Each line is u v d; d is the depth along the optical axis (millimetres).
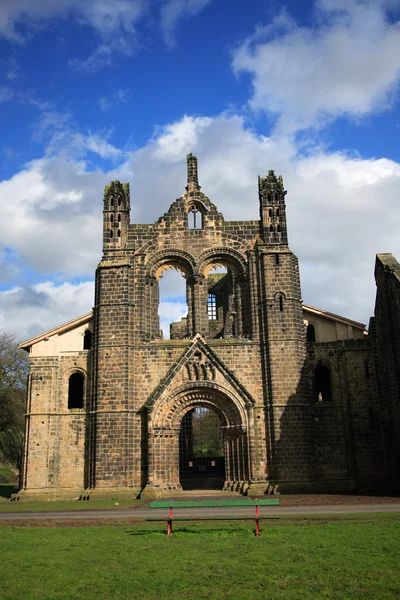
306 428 43656
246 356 45812
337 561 16438
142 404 44781
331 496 38562
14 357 64250
